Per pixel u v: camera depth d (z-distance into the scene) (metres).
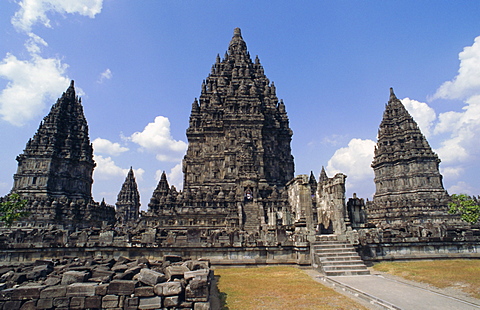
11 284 14.30
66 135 76.00
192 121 84.12
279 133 84.88
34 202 60.12
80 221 62.25
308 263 25.38
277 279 20.69
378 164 81.25
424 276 20.58
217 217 59.34
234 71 87.94
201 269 15.74
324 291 17.19
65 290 13.03
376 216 68.69
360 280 19.88
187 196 62.22
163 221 59.69
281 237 27.56
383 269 23.97
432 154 74.94
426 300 15.05
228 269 25.00
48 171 68.69
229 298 15.84
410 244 28.20
